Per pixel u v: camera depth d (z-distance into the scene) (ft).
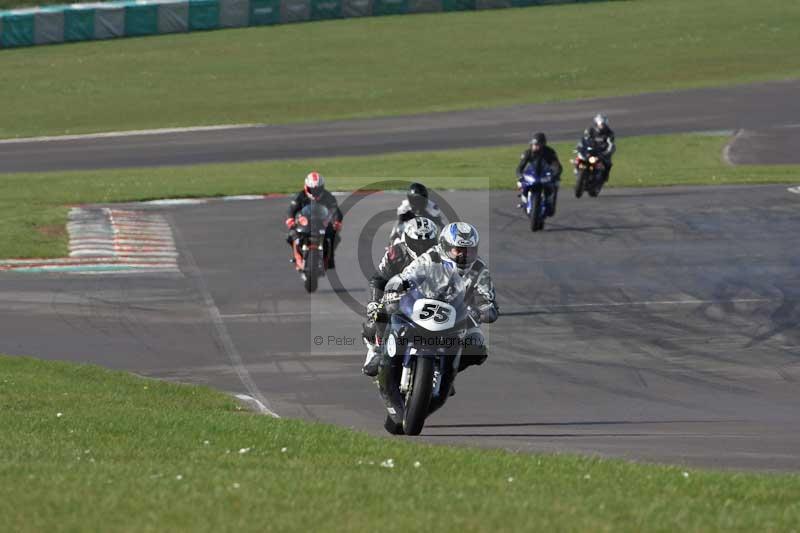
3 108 599.98
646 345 189.37
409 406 114.21
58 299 232.32
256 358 184.55
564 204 341.21
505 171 409.08
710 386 162.91
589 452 122.42
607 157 345.51
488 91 623.77
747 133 498.69
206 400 153.58
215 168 435.53
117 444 110.73
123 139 523.70
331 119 563.07
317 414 148.87
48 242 292.40
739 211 321.73
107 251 282.56
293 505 75.82
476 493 82.99
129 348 192.85
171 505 74.95
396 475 90.79
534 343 191.11
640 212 323.78
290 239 240.94
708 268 252.83
